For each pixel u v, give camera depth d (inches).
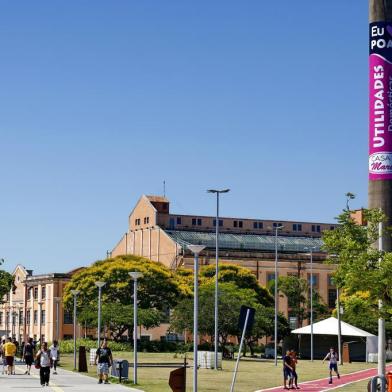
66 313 5693.9
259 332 4060.0
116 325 4542.3
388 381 1414.9
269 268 5984.3
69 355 3937.0
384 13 1898.4
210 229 6264.8
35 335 5984.3
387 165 1863.9
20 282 6240.2
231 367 3065.9
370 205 1867.6
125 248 6353.3
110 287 4680.1
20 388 1804.9
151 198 6107.3
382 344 1609.3
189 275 5246.1
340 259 1496.1
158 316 4468.5
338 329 3730.3
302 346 4266.7
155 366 2940.5
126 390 1786.4
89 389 1803.6
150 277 4704.7
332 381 2390.5
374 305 1472.7
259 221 6461.6
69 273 5826.8
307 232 6638.8
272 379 2411.4
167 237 5861.2
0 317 6584.6
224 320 3799.2
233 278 5027.1
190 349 4372.5
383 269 1411.2
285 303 5570.9
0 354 2859.3
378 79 1888.5
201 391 1913.1
